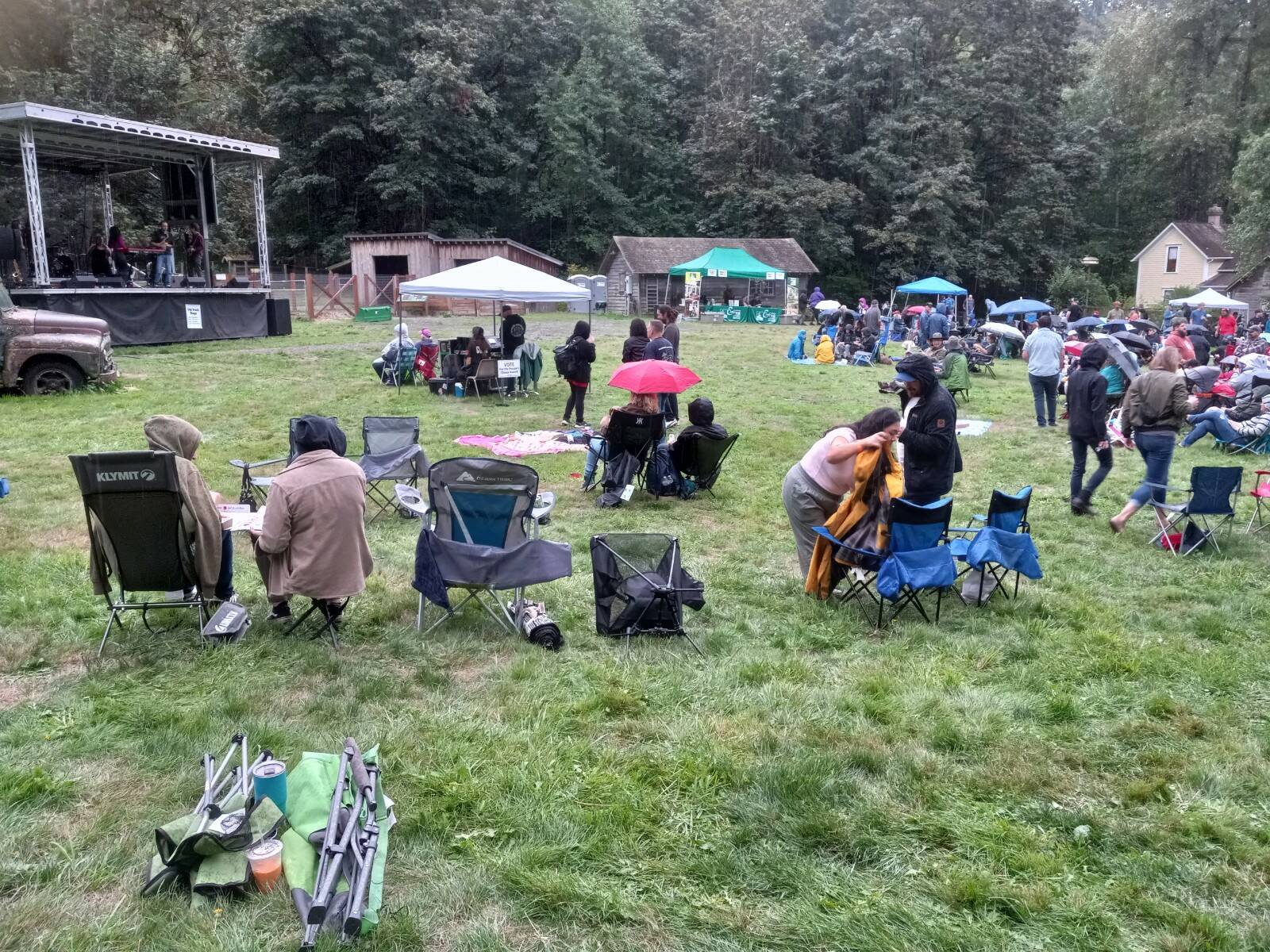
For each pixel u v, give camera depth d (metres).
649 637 5.47
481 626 5.58
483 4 44.53
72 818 3.47
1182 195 53.59
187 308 20.33
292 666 4.91
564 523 8.07
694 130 49.03
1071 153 50.81
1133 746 4.27
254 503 7.57
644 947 2.88
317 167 44.09
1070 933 2.96
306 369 17.31
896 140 48.03
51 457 9.87
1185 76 53.00
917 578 5.55
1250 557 7.40
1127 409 7.98
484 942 2.85
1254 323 30.45
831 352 22.19
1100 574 6.93
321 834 3.17
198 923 2.87
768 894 3.16
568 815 3.54
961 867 3.31
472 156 43.66
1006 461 11.26
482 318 29.95
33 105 17.16
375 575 6.44
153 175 29.02
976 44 50.84
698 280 35.72
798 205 45.00
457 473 5.63
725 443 8.91
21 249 18.59
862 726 4.38
